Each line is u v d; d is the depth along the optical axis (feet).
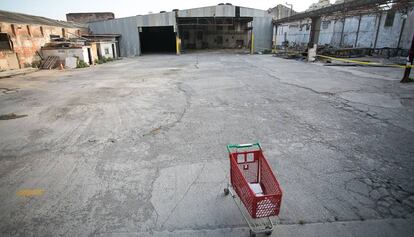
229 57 87.15
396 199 11.01
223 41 138.72
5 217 10.65
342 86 33.65
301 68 52.85
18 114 25.72
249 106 26.02
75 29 97.45
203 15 105.50
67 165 15.03
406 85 33.17
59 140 18.85
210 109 25.41
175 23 105.09
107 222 10.19
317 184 12.24
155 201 11.40
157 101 29.22
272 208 8.78
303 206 10.72
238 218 10.20
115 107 27.27
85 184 12.96
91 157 15.96
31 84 43.27
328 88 32.76
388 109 23.43
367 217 10.00
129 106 27.50
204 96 30.83
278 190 9.12
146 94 32.96
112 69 63.16
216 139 18.03
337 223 9.74
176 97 30.86
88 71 60.59
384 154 15.01
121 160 15.42
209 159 15.14
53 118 24.14
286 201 11.06
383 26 71.26
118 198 11.72
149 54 116.16
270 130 19.38
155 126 21.12
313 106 25.27
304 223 9.78
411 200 10.92
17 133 20.51
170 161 15.06
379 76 40.22
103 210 10.93
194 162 14.84
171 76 47.34
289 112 23.62
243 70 52.65
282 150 15.89
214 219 10.18
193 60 79.30
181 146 17.08
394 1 42.47
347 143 16.63
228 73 48.96
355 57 68.23
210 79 42.75
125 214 10.63
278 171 13.46
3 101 31.27
